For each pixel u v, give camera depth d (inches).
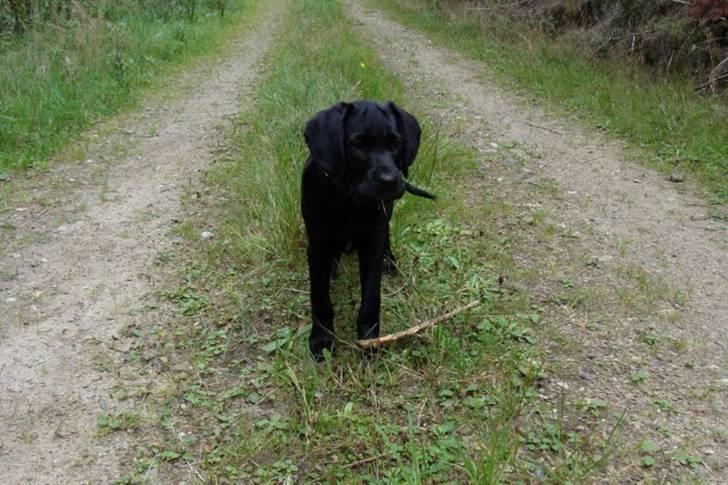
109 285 60.0
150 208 76.5
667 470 38.6
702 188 84.0
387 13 241.6
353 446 40.3
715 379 47.0
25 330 53.2
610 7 156.9
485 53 164.6
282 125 92.9
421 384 45.8
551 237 69.6
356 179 42.3
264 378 46.8
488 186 83.8
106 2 178.4
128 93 126.4
